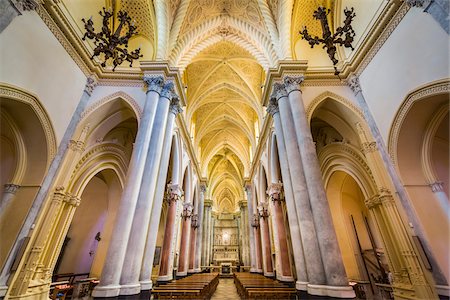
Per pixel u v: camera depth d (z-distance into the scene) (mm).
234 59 12766
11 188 5680
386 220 6918
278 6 9133
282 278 9188
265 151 12859
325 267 4996
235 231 27922
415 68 5395
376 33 6562
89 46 7695
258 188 15250
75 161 6832
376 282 8586
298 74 7801
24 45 5355
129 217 5809
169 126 8086
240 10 10375
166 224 10594
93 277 9148
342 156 9094
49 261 6742
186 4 9492
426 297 4844
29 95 5465
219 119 17672
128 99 7973
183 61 10078
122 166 10102
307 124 6738
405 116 5742
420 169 5875
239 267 23156
